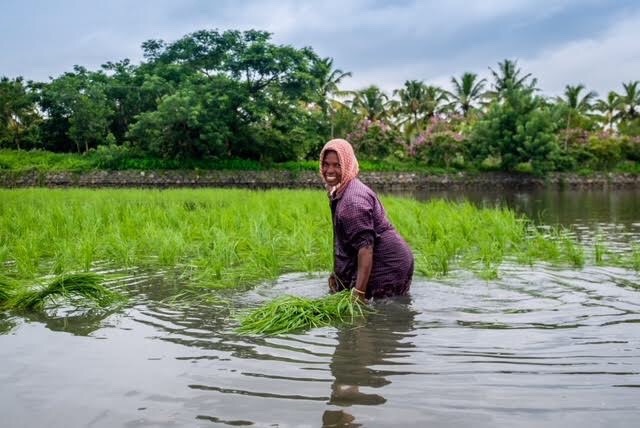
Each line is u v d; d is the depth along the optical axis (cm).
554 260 588
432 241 716
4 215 970
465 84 5559
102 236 750
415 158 5066
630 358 282
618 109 5772
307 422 214
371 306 393
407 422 213
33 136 4847
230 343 313
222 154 4419
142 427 211
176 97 4062
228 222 853
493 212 969
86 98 4488
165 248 612
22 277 510
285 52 4391
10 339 324
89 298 416
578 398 234
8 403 234
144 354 296
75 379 260
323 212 1012
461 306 391
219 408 227
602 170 5325
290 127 4575
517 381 253
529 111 4950
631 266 548
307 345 309
